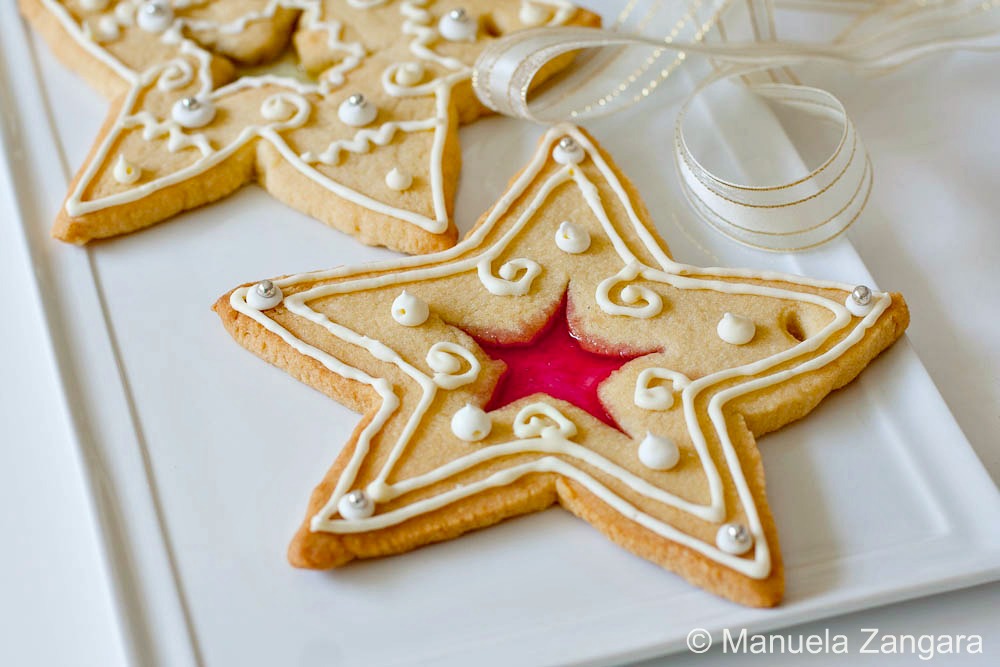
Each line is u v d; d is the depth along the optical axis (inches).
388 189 11.5
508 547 9.9
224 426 10.5
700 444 9.9
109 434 10.5
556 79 12.6
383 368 10.5
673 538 9.6
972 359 10.9
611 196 11.4
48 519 10.7
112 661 10.1
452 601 9.7
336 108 12.1
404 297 10.6
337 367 10.4
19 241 11.6
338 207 11.5
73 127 12.4
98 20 12.8
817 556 9.7
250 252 11.5
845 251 11.1
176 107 12.0
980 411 10.7
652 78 12.5
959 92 12.5
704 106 12.2
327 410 10.6
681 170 11.4
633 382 10.3
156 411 10.6
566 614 9.6
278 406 10.6
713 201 11.2
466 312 10.7
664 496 9.7
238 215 11.7
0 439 11.0
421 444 10.1
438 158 11.7
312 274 11.0
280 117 12.0
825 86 12.7
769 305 10.6
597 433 10.1
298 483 10.3
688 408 10.1
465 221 11.6
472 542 9.9
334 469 10.0
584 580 9.7
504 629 9.5
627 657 9.4
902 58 12.4
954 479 10.0
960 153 12.1
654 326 10.6
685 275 10.9
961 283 11.4
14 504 10.8
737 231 11.2
